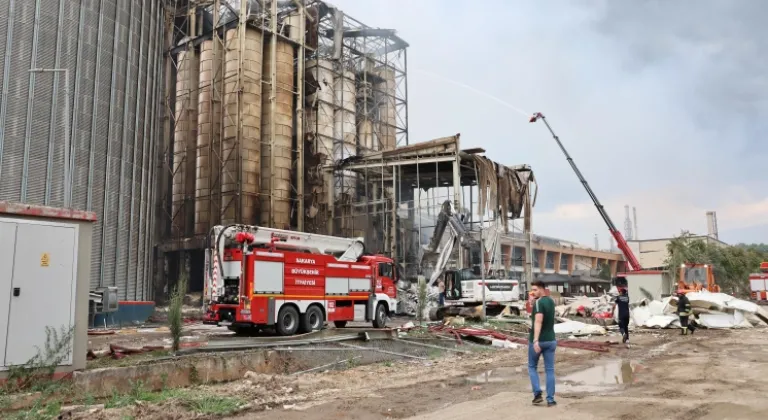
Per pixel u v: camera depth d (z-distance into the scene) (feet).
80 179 103.35
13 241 31.76
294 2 161.58
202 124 150.61
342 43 180.75
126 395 32.40
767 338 70.74
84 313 34.17
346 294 73.41
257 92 146.41
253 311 60.95
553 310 30.76
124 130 114.83
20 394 29.45
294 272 66.33
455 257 129.29
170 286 153.48
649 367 46.26
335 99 178.09
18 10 96.68
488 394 34.32
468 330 69.00
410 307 120.26
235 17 156.97
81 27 106.11
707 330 85.30
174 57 168.86
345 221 153.48
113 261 109.81
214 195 145.18
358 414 29.17
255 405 30.94
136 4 121.08
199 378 38.73
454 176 138.41
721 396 32.76
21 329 31.40
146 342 54.13
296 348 47.52
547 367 30.35
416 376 42.39
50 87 99.55
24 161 94.58
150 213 127.03
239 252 62.34
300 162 153.99
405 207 146.30
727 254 194.59
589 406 29.81
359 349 51.34
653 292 120.47
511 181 157.69
